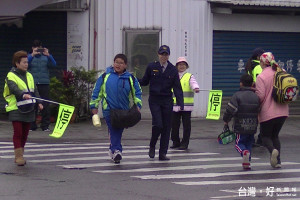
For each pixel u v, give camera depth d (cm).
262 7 2472
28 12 2348
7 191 1193
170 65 1573
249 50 2573
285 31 2631
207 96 2483
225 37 2527
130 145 1878
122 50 2420
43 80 2116
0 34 2527
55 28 2473
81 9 2412
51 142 1917
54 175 1357
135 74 2420
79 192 1188
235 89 2558
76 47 2439
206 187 1244
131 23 2412
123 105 1499
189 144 1902
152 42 2414
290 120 2512
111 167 1468
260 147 1833
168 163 1534
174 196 1161
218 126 2311
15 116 1462
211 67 2491
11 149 1739
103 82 1503
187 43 2427
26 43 2514
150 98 1573
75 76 2327
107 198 1140
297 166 1501
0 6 2202
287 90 1416
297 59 2677
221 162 1554
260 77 1452
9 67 2533
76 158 1597
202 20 2447
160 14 2402
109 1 2416
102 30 2427
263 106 1452
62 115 1545
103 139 2008
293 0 2533
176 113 1777
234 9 2498
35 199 1128
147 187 1238
